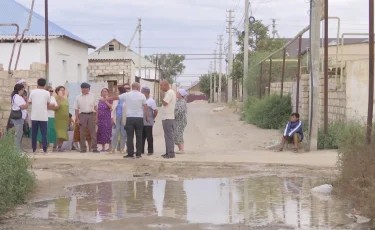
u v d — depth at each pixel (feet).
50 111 55.01
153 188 37.27
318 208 31.04
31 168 40.29
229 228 26.58
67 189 36.55
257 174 42.83
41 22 106.32
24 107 49.60
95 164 45.75
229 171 43.91
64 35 105.91
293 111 87.10
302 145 57.93
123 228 26.58
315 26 55.16
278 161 48.16
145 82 185.57
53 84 103.40
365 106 59.21
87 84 53.16
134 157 49.11
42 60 100.73
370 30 46.55
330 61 73.82
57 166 44.70
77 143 56.34
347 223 27.55
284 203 32.50
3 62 100.89
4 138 35.09
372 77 46.65
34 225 27.02
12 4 109.09
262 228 26.63
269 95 99.40
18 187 31.83
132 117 48.52
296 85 81.66
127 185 38.34
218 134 81.35
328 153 53.06
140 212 30.14
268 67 124.77
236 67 183.73
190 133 83.20
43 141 51.88
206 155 51.93
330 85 67.10
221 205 31.96
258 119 93.97
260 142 67.87
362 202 29.78
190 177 41.55
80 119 53.01
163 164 46.11
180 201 33.09
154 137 73.56
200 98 400.67
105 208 31.09
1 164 30.55
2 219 28.22
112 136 52.60
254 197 34.27
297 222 27.89
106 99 54.49
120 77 142.61
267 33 195.42
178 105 52.95
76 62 121.49
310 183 39.09
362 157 33.42
